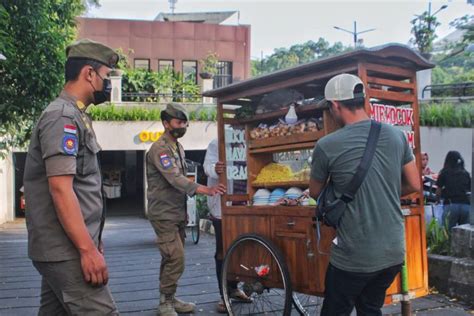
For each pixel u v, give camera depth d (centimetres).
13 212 1523
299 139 405
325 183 301
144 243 977
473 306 482
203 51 2148
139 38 2075
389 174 286
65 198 231
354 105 295
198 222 945
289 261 395
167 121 470
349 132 289
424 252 391
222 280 446
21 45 825
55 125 236
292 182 421
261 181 450
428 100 1256
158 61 2102
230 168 467
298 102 405
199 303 512
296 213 388
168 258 461
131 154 1973
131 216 1633
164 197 461
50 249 240
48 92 845
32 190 245
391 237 284
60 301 251
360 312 308
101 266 237
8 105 841
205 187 450
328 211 287
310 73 387
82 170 248
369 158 282
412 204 389
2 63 792
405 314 368
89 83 255
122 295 546
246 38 2198
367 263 280
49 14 905
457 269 504
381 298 305
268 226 412
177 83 1712
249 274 425
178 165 469
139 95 1634
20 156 1638
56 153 231
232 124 473
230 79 2181
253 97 461
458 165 725
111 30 2044
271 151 438
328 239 364
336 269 291
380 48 350
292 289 392
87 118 255
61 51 852
